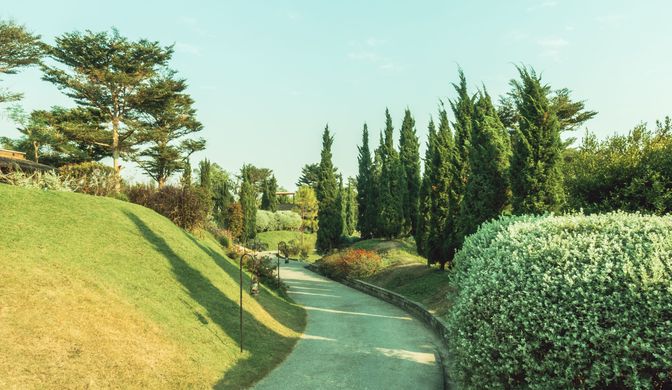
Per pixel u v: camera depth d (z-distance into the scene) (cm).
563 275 648
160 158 4175
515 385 667
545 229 787
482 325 721
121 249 1342
